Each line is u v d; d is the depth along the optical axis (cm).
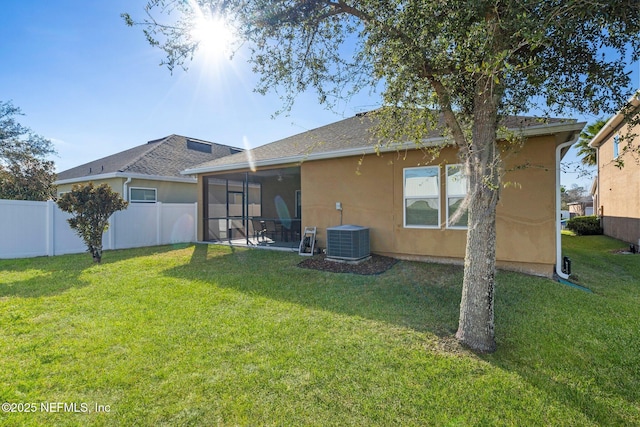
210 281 599
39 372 290
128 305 466
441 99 351
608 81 314
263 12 362
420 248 742
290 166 975
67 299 494
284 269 690
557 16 255
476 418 234
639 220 1144
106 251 995
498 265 663
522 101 358
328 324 398
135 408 244
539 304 470
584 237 1512
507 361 312
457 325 396
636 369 304
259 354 323
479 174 337
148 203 1214
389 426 226
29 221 889
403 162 757
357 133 938
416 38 318
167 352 326
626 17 262
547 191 608
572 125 549
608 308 459
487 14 288
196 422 230
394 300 488
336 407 245
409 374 288
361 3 366
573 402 254
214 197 1536
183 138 1766
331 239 750
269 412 240
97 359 313
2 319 412
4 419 231
